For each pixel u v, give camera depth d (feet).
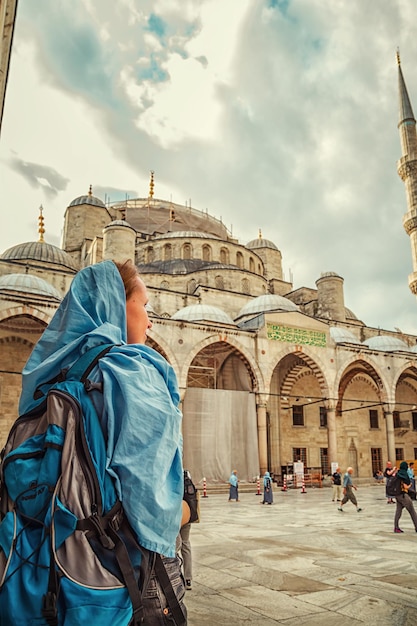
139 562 5.14
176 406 6.36
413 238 151.53
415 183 155.63
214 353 140.05
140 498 5.02
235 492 89.81
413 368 148.66
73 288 6.94
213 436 113.60
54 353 6.34
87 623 4.50
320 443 146.41
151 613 5.19
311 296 178.09
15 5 25.43
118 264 7.91
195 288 147.84
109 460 5.21
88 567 4.74
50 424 5.25
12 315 94.68
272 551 33.53
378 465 156.66
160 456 5.27
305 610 19.19
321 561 29.66
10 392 113.09
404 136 161.48
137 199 222.69
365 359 136.98
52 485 4.98
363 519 56.13
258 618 18.13
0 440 109.70
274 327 124.88
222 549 34.40
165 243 164.55
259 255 196.13
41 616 4.44
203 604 20.04
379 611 19.04
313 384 150.82
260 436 118.83
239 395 119.03
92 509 4.93
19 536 4.85
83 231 165.89
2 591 4.60
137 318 7.52
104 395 5.46
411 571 26.63
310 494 103.04
